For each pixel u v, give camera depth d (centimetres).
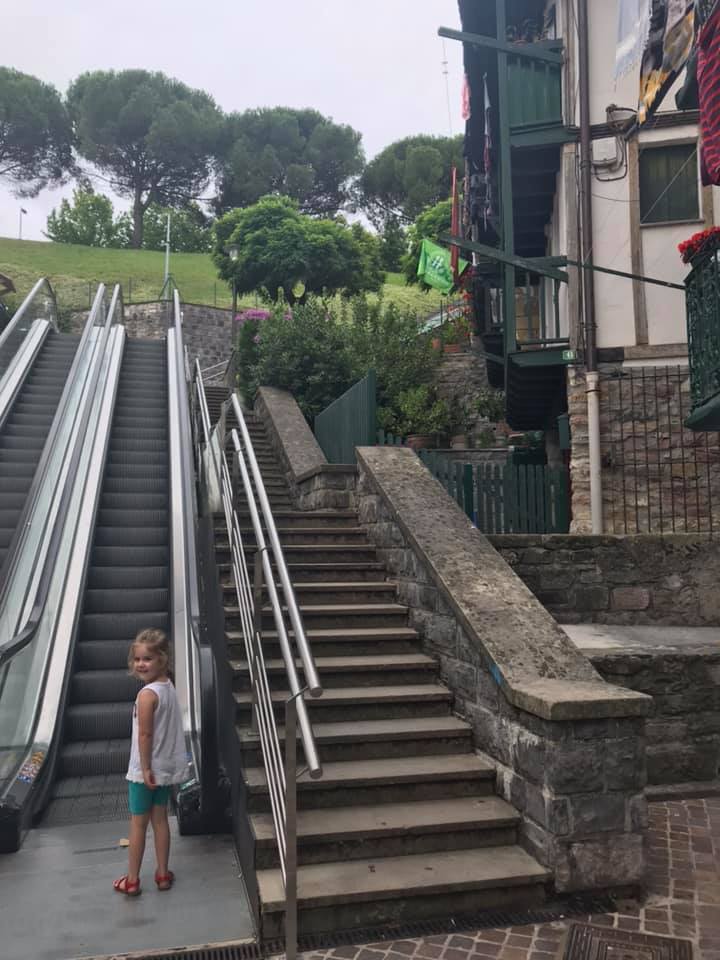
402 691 565
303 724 374
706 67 605
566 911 406
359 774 480
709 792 573
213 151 6812
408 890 395
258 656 487
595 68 1005
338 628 648
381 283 2992
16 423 1212
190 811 519
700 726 593
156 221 7025
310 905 383
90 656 748
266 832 423
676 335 969
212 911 409
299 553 746
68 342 1623
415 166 6284
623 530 943
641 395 963
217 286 4744
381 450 836
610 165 996
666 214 990
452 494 851
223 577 701
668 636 688
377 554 760
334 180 6956
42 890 432
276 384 1564
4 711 568
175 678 656
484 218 1377
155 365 1591
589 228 982
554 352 1016
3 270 4666
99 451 1112
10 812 489
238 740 495
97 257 5484
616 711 420
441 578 578
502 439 1777
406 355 1728
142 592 844
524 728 454
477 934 384
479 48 1155
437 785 484
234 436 728
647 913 403
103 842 506
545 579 774
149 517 1001
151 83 6856
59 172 7100
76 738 670
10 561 759
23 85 6644
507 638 504
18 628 692
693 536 782
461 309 2186
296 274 2423
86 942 376
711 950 365
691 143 980
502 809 463
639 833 422
